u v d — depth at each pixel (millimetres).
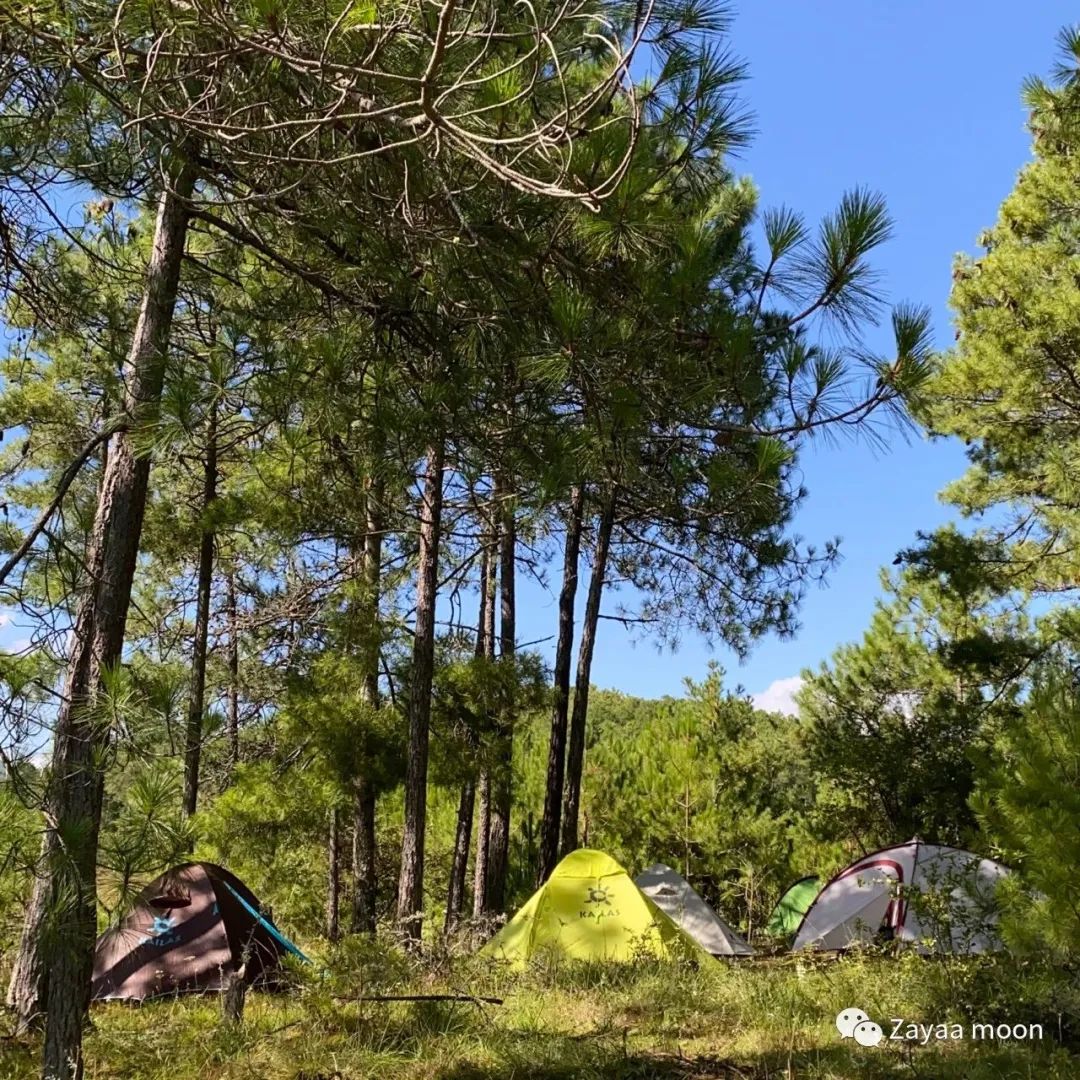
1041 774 5691
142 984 7773
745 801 18422
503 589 14094
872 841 15477
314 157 4414
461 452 5062
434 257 4691
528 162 4219
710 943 10438
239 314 4973
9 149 4328
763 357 4242
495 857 13156
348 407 4648
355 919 11023
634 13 4020
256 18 3729
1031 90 8219
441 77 4000
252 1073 5285
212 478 11422
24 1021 4812
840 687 16406
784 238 4066
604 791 18469
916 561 13109
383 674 11250
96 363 5223
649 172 3875
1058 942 5395
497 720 11227
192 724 3969
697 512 5270
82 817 3879
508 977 7852
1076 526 12148
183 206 4945
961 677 14055
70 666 4371
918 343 4043
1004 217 11992
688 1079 5180
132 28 3898
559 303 4141
